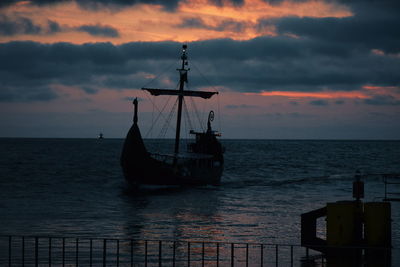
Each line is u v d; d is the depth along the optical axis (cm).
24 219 3869
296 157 17312
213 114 8194
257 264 2222
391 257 2095
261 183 7850
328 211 2112
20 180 7644
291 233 3247
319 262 2114
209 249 2644
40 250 2591
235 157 17138
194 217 4050
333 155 19125
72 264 2245
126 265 2231
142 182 7300
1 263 2253
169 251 2577
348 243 2089
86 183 7488
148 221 3812
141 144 7294
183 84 7975
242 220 3866
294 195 5919
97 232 3294
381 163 13675
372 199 5159
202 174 7562
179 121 7962
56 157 15088
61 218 3944
